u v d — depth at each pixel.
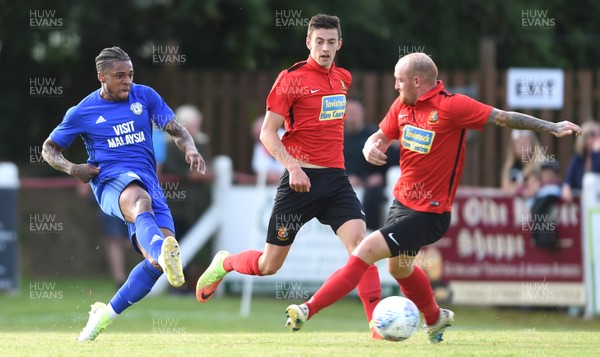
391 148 47.41
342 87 26.98
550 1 70.25
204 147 52.06
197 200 51.12
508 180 46.47
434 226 25.12
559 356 21.83
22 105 66.81
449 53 67.75
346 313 46.84
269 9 63.56
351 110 47.88
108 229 51.84
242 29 65.06
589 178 45.31
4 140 66.81
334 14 63.38
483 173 57.16
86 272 62.03
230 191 51.19
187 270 51.12
